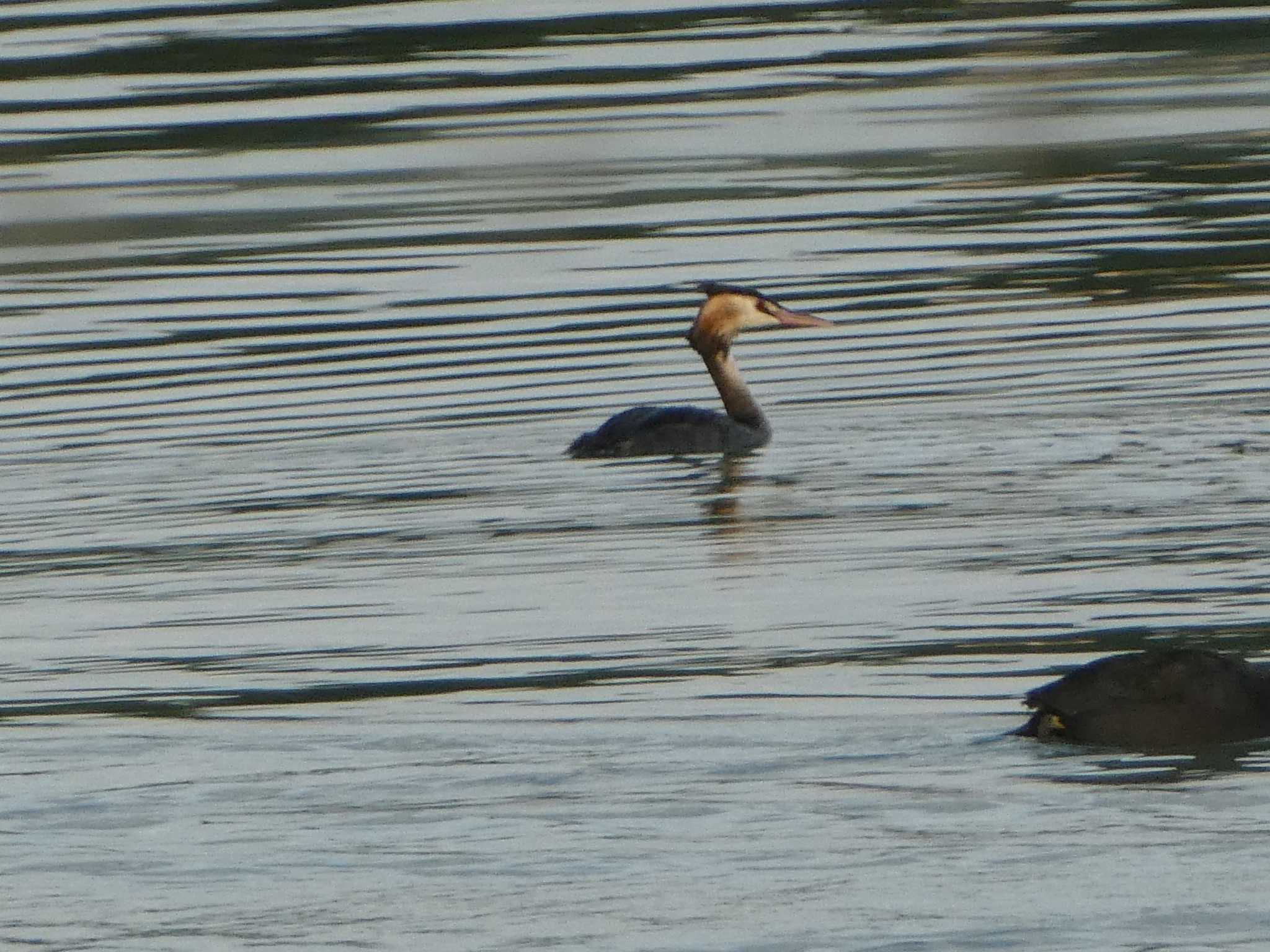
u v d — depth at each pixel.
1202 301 24.27
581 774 11.85
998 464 19.23
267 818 11.37
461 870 10.66
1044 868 10.48
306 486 19.41
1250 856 10.51
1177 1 38.69
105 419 21.59
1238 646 14.04
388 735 12.64
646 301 25.16
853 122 32.69
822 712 12.84
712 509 18.36
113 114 33.66
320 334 24.33
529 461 20.09
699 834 10.98
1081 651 14.03
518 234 28.11
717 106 33.47
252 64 35.81
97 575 17.03
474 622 15.33
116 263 27.52
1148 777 11.55
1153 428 20.05
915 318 24.20
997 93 33.84
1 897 10.50
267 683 13.95
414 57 36.09
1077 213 28.16
